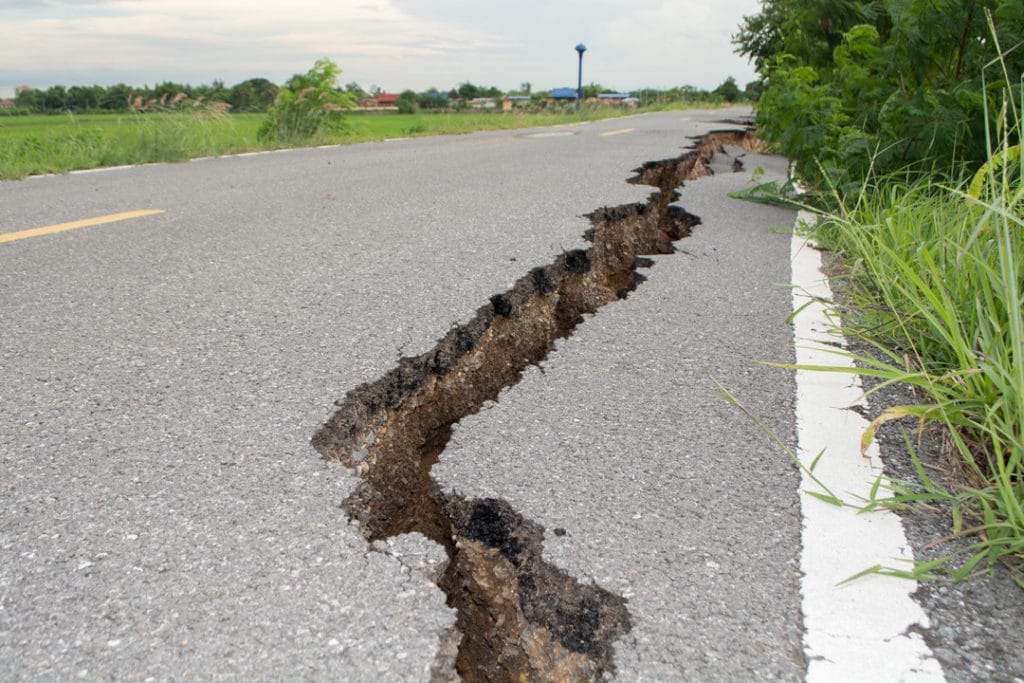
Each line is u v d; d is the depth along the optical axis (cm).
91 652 133
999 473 180
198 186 638
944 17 467
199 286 333
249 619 141
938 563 159
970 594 153
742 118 1983
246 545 162
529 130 1541
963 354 212
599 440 215
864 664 135
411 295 318
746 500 186
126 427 211
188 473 188
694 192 627
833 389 251
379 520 187
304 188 621
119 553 158
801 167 565
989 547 166
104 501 176
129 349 264
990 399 202
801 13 1014
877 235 364
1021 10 446
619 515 179
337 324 287
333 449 209
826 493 189
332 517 173
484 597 167
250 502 177
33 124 978
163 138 903
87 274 350
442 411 260
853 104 574
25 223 466
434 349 268
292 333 279
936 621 146
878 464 202
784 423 226
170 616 141
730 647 139
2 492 179
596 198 530
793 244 454
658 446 212
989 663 136
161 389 234
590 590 155
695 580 157
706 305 338
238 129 1095
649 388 252
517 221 456
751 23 1806
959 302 255
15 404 223
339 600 147
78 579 150
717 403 240
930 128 474
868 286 353
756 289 362
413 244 403
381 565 157
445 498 190
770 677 132
